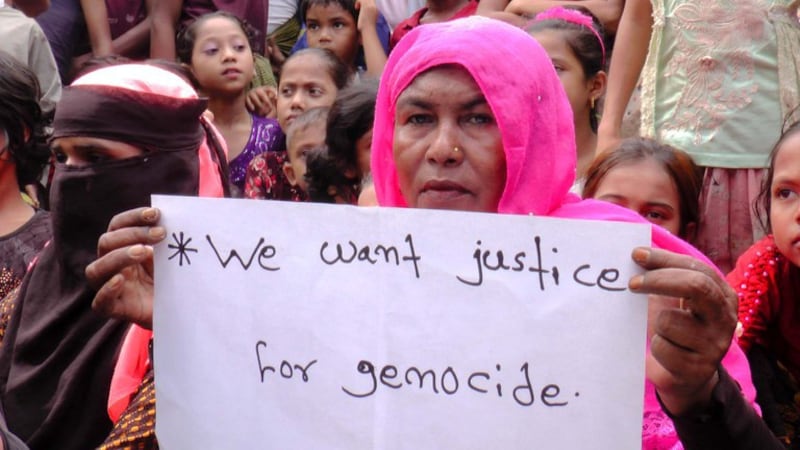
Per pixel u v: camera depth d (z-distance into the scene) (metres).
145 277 2.32
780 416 2.95
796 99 4.05
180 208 2.16
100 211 3.01
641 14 4.45
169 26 6.39
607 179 3.38
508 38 2.28
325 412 2.08
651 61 4.27
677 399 1.99
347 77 5.52
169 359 2.15
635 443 1.97
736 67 4.08
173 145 3.04
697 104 4.12
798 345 2.97
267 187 5.31
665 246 2.36
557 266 2.00
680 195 3.36
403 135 2.27
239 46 5.62
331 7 6.16
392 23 6.19
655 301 2.21
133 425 2.48
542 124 2.29
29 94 3.79
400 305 2.06
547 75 2.32
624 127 4.75
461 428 2.03
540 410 2.00
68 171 3.02
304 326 2.10
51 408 2.96
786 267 2.99
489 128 2.23
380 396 2.06
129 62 4.73
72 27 6.36
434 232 2.05
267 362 2.11
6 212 3.79
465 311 2.03
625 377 1.97
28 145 3.81
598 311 1.98
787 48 4.06
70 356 3.00
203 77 5.57
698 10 4.12
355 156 4.06
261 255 2.12
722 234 4.05
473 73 2.20
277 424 2.10
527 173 2.27
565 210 2.38
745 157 4.04
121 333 2.92
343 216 2.09
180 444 2.14
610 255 1.98
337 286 2.09
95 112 2.99
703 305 1.90
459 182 2.22
